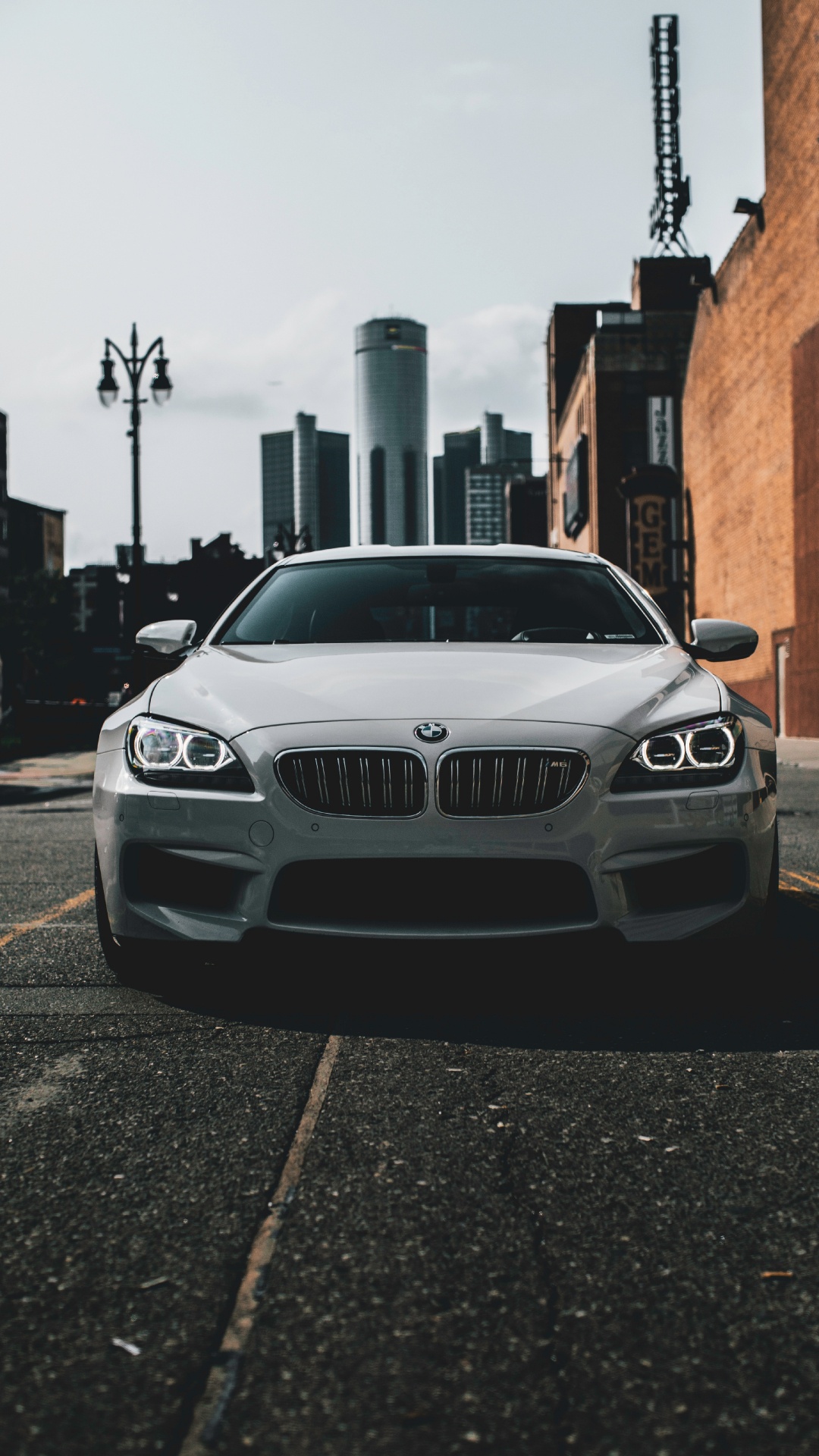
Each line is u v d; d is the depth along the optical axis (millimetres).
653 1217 2209
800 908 5492
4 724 39875
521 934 3377
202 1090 2938
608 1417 1603
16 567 86938
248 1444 1545
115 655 93938
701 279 37594
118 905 3668
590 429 49938
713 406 37188
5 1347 1777
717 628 4660
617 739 3486
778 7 28078
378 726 3473
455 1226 2176
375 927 3408
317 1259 2049
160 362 20203
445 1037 3355
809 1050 3219
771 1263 2029
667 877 3516
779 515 29812
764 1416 1604
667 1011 3621
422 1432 1568
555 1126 2666
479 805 3402
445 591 4859
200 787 3539
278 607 4836
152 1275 1996
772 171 29266
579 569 5156
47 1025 3543
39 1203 2287
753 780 3611
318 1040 3352
